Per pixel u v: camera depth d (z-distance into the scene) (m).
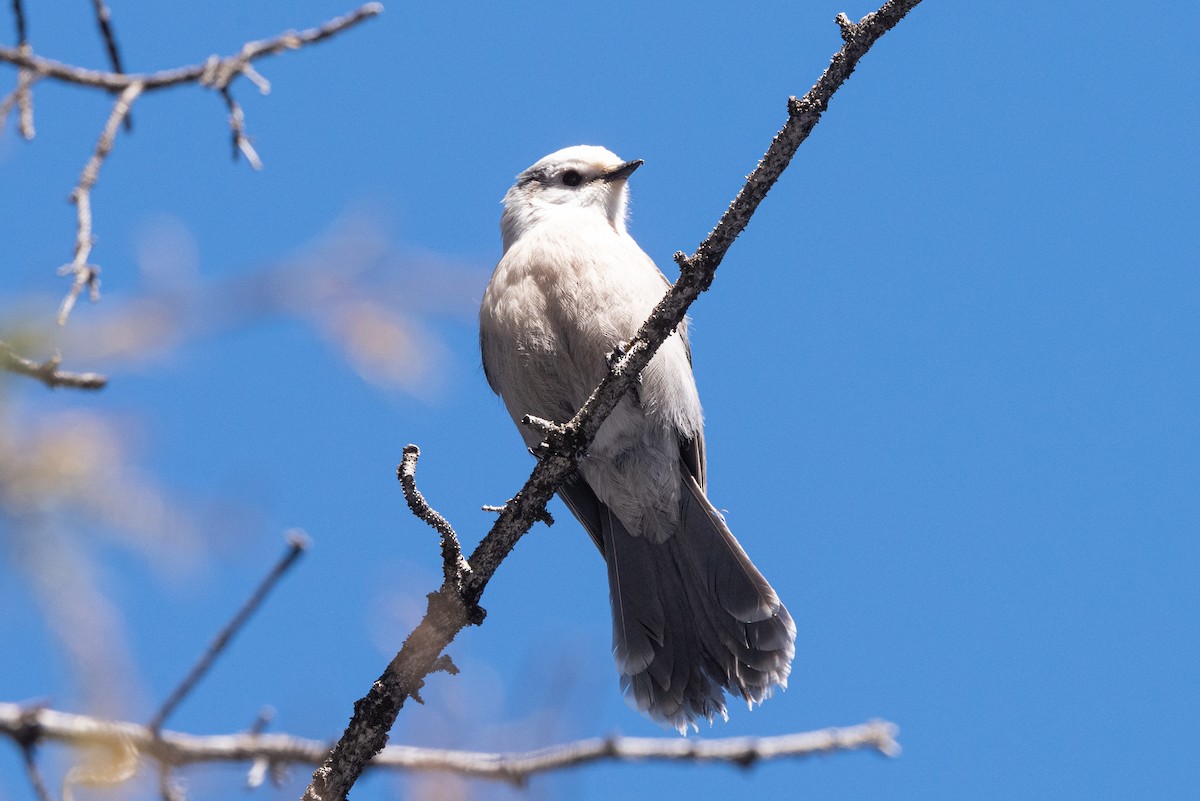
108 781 4.82
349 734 7.54
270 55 6.08
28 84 5.46
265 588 5.95
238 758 7.24
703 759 6.91
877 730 7.07
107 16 6.01
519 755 5.34
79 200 5.27
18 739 4.86
